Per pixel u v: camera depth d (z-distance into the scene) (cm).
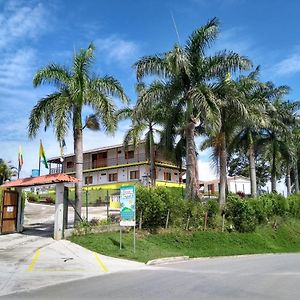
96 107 2319
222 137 3022
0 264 1405
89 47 2370
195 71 2777
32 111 2330
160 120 3456
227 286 1098
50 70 2314
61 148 2197
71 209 3881
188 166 2773
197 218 2700
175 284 1119
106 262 1595
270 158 4312
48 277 1216
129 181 5406
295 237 3425
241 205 2947
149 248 2062
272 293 1002
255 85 3388
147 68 2681
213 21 2816
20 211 2383
